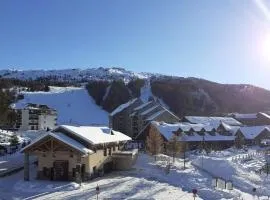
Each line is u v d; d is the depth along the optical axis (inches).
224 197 2092.8
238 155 4001.0
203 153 4047.7
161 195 1958.7
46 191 1931.6
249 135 5172.2
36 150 2196.1
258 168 3221.0
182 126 4803.2
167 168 2753.4
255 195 2311.8
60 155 2188.7
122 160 2755.9
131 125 5974.4
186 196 1990.7
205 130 4906.5
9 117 6131.9
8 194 1852.9
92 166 2341.3
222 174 2829.7
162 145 3641.7
